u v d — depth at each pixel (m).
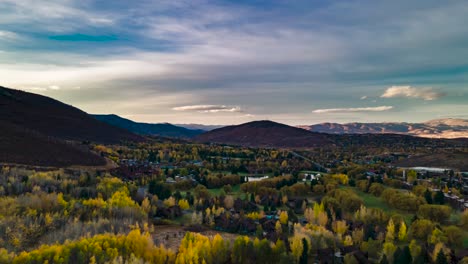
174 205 162.00
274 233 127.88
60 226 112.12
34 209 117.00
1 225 101.25
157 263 93.06
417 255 101.81
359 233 122.00
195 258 91.19
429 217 146.75
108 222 118.12
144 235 97.81
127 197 151.25
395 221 139.25
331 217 146.88
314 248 112.50
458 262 98.38
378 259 106.06
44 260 80.88
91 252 85.94
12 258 81.50
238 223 138.25
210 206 168.62
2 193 132.50
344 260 101.19
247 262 100.19
